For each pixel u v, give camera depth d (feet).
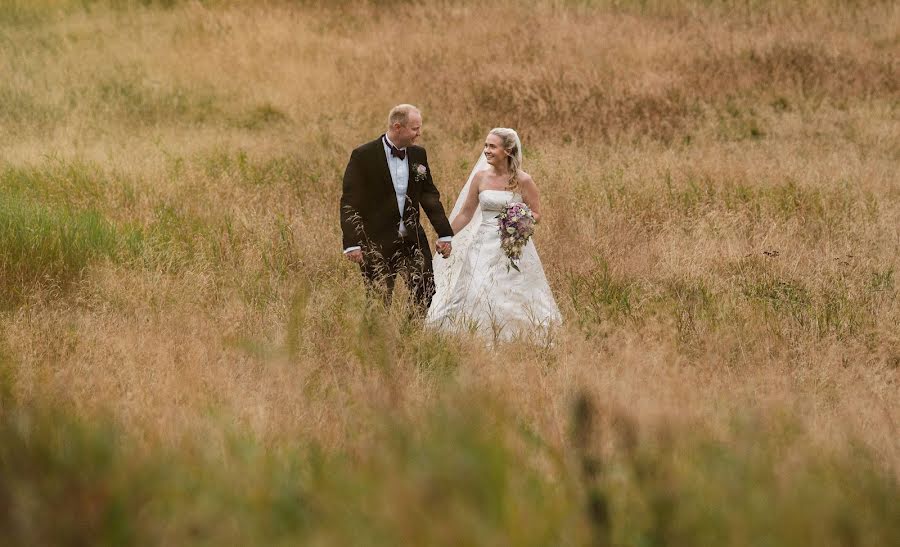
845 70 209.97
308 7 263.70
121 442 48.80
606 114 182.29
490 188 87.04
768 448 45.42
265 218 113.80
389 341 67.31
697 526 33.73
